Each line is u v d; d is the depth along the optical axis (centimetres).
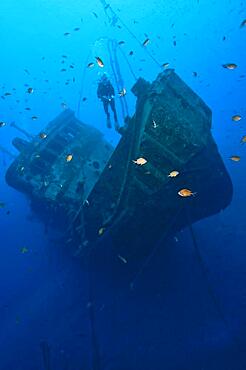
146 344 891
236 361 759
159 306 980
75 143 1204
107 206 875
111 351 912
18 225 1733
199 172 829
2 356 1045
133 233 849
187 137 768
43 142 1173
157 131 765
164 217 837
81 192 995
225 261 1050
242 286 950
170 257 1124
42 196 1112
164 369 806
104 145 1309
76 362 931
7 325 1168
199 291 980
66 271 1298
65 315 1107
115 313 1019
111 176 862
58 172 1141
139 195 798
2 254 1526
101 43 1301
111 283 1134
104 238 888
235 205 1305
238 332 826
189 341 854
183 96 849
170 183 802
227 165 1633
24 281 1342
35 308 1180
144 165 775
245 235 1132
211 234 1188
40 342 1042
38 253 1462
